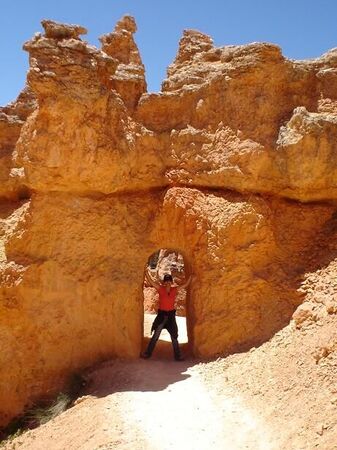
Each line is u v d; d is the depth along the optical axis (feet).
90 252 40.22
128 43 51.55
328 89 40.63
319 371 30.17
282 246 40.16
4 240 42.88
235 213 39.29
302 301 37.09
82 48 38.22
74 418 33.35
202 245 40.19
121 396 33.78
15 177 44.60
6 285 39.50
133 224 41.83
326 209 40.98
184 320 61.87
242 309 38.14
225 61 42.57
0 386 39.70
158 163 42.29
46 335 39.40
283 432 27.32
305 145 37.78
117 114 40.55
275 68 39.96
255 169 39.45
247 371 34.45
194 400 32.76
